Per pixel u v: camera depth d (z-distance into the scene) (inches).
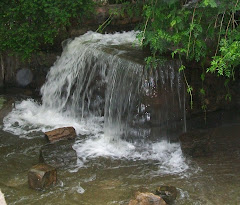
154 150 172.2
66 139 180.4
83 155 170.2
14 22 214.7
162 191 142.7
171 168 160.4
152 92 170.1
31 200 144.6
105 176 156.8
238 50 144.5
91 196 146.3
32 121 199.2
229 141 174.1
